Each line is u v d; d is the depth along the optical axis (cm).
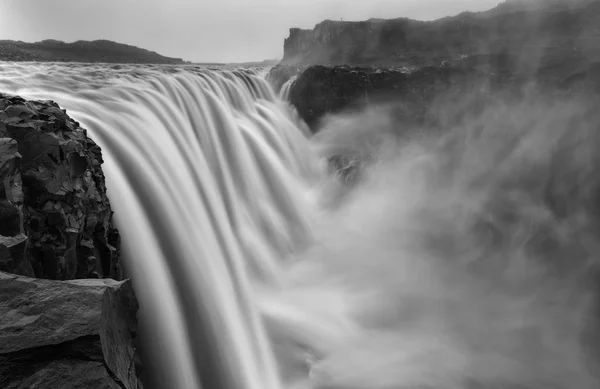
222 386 960
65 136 831
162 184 1213
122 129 1290
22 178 686
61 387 444
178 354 934
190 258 1112
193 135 1648
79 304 506
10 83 1436
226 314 1089
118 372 528
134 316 670
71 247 723
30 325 473
